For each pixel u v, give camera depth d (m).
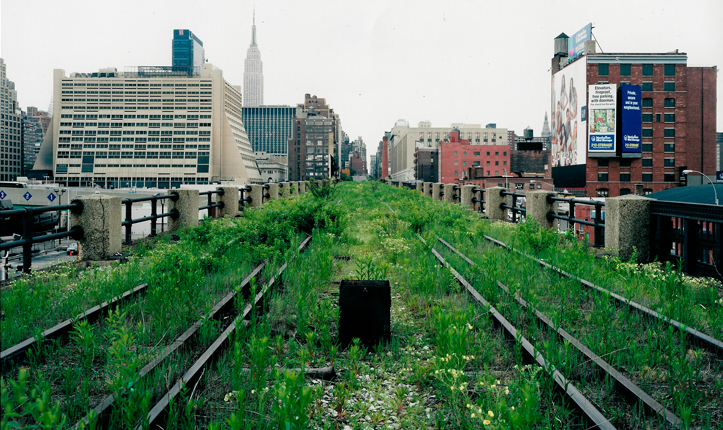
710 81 82.56
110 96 188.75
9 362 3.57
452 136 137.12
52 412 2.24
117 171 186.12
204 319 4.32
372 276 6.68
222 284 6.34
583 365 3.75
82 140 187.50
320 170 194.25
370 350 4.55
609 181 81.06
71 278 6.62
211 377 3.56
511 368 3.88
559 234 9.84
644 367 3.78
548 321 4.61
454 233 11.38
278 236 8.77
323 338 4.34
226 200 15.59
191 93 189.75
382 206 20.58
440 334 3.94
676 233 7.65
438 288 6.29
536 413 2.85
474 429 2.95
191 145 187.38
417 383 3.78
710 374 3.77
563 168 89.00
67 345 4.13
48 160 196.50
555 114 95.81
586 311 5.46
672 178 81.12
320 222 11.57
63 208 7.55
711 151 82.56
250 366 3.57
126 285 5.85
